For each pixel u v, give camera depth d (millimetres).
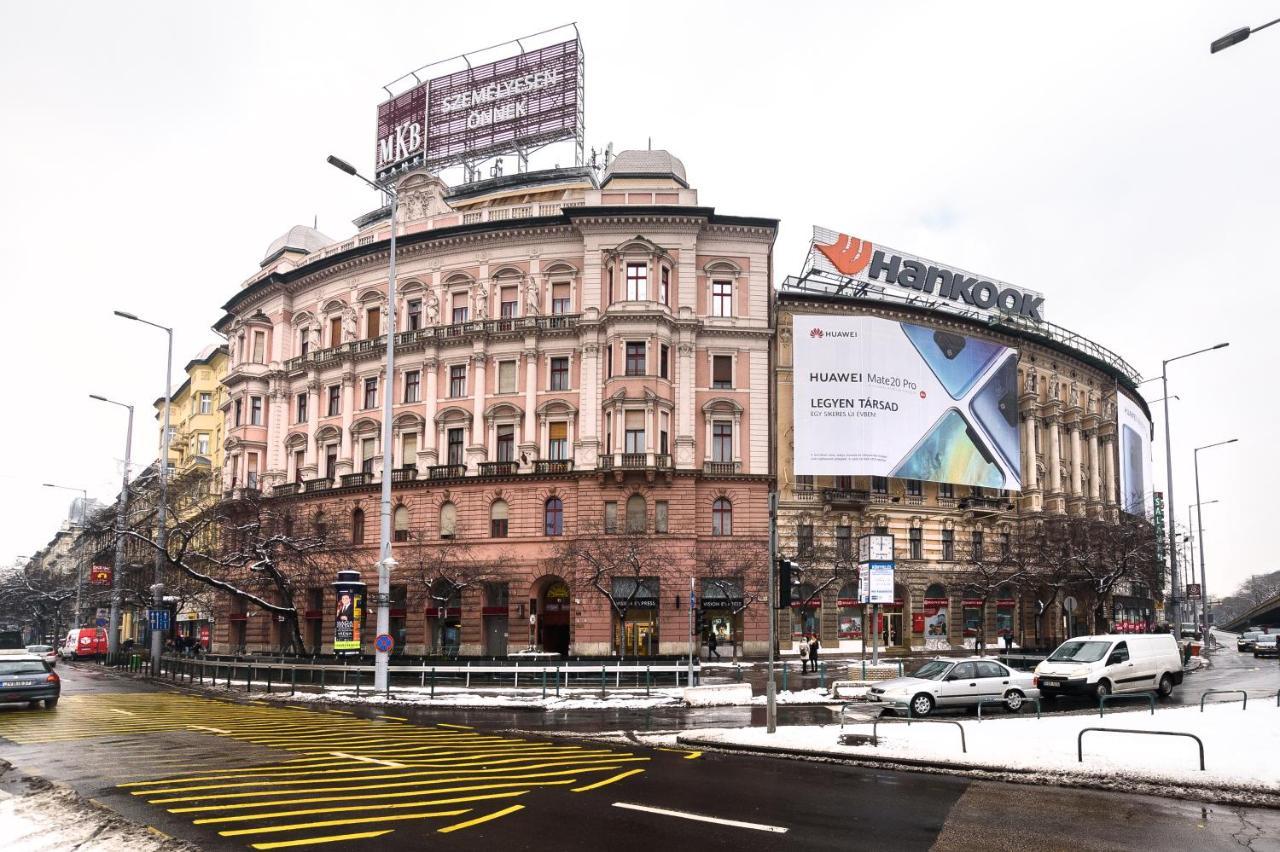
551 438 56469
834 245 63875
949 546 65000
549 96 63625
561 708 28594
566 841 11344
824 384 59000
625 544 51469
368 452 61094
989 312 71938
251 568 48188
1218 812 13180
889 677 39469
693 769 16797
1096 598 64688
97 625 83938
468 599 55188
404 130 69250
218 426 81625
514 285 58906
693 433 55500
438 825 12031
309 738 20922
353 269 63750
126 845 10648
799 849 11109
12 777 15398
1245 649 69938
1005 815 12977
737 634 54438
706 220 56969
